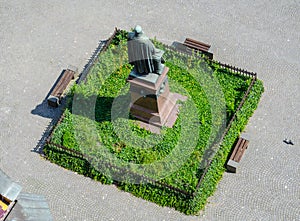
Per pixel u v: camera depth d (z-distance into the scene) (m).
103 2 40.72
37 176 33.06
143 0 40.69
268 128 34.50
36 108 35.72
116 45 37.91
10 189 25.25
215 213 31.55
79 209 31.88
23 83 36.88
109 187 32.53
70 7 40.59
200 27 39.28
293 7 39.94
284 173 32.81
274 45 38.12
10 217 24.92
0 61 37.97
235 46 38.22
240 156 32.97
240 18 39.56
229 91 35.56
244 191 32.22
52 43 38.81
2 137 34.53
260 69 37.06
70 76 36.59
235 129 33.97
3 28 39.69
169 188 31.67
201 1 40.53
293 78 36.56
